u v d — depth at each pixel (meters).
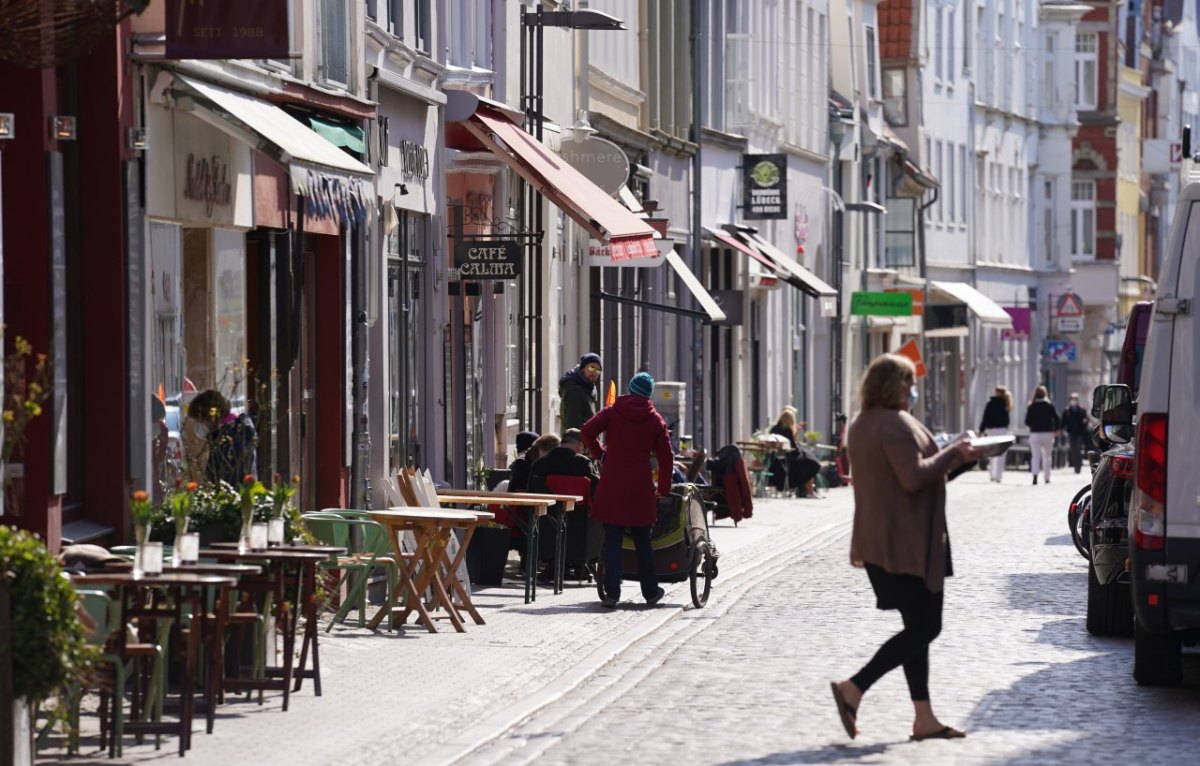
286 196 33.44
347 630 30.89
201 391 30.23
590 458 39.34
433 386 42.53
